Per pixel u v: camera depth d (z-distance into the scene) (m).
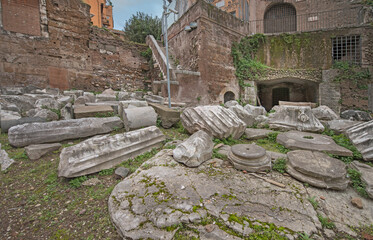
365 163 3.45
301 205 2.25
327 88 12.18
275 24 17.38
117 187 2.54
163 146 4.18
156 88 10.21
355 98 11.74
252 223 1.89
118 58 11.93
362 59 11.84
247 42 13.32
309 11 15.88
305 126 5.30
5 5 7.52
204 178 2.72
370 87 11.55
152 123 5.07
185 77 10.36
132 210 2.09
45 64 8.56
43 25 8.47
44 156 3.54
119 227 1.91
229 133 4.60
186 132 5.24
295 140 4.30
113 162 3.26
